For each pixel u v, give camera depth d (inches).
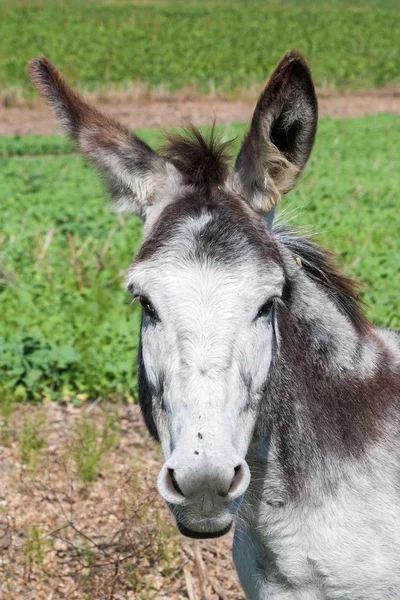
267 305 145.7
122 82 1497.3
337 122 1237.7
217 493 132.0
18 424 354.3
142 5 2588.6
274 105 145.6
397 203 697.6
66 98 161.8
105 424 339.3
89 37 1862.7
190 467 131.1
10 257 527.8
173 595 245.6
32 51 1674.5
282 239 173.9
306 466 164.2
